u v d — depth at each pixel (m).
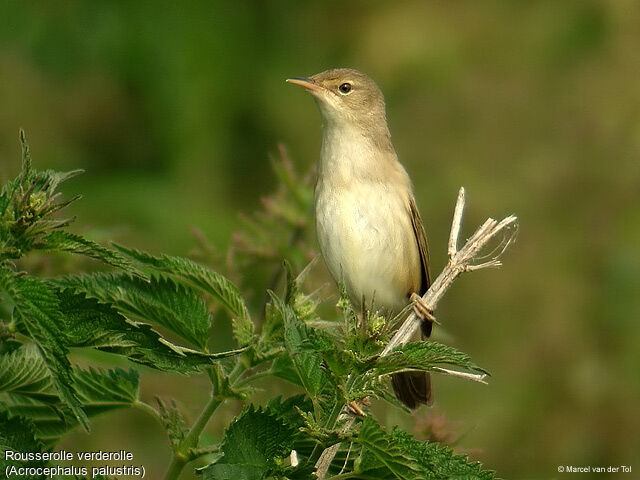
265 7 13.70
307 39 14.10
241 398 3.96
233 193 12.70
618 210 14.02
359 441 3.62
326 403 3.77
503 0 15.63
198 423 3.98
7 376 3.97
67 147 11.98
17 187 3.73
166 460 7.84
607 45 15.02
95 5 12.52
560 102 14.69
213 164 12.59
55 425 4.18
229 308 4.18
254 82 13.23
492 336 12.84
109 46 12.45
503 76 14.80
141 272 3.75
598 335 13.01
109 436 7.84
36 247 3.58
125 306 4.01
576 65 15.02
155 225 11.63
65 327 3.43
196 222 11.62
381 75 14.55
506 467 11.55
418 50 14.58
